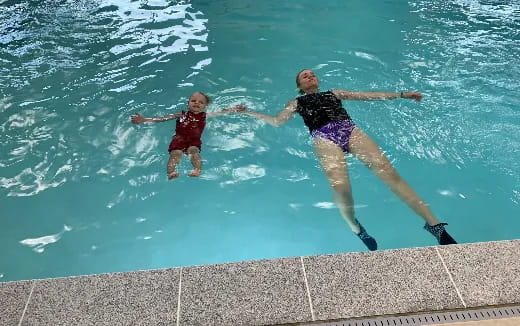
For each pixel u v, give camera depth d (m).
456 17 6.20
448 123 4.26
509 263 2.70
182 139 4.02
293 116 4.39
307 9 6.52
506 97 4.56
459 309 2.46
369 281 2.61
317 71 5.03
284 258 2.78
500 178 3.77
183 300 2.54
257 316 2.45
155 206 3.65
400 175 3.79
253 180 3.84
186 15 6.38
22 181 3.82
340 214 3.42
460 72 4.96
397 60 5.21
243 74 5.04
